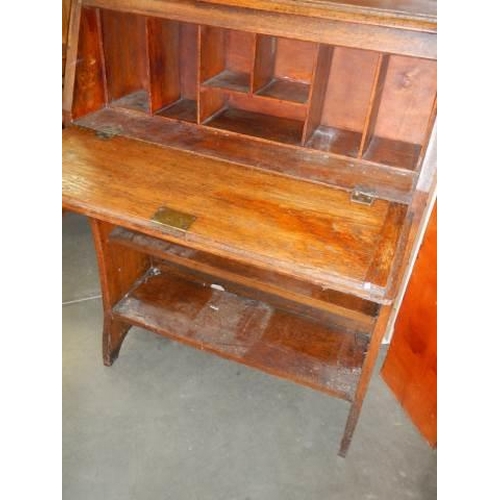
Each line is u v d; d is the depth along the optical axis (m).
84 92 1.53
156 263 1.85
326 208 1.23
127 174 1.31
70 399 1.65
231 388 1.73
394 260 1.03
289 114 1.60
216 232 1.12
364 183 1.33
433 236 1.38
